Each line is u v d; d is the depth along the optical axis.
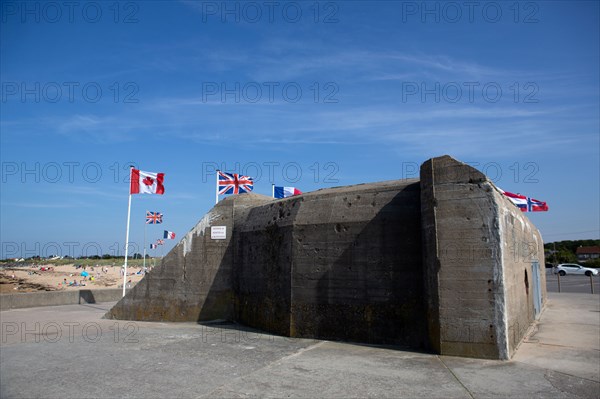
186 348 8.56
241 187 16.16
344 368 6.87
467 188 7.88
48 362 7.41
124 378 6.38
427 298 8.23
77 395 5.61
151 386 5.98
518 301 9.24
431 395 5.57
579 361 7.34
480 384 6.02
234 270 12.56
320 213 9.83
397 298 8.75
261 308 10.95
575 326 11.44
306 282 9.68
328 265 9.48
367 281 9.06
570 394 5.64
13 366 7.14
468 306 7.63
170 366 7.08
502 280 7.48
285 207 10.77
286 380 6.23
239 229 12.58
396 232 8.94
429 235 8.18
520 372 6.62
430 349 8.14
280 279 10.28
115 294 19.62
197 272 12.85
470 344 7.57
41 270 57.22
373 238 9.12
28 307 16.48
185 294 12.82
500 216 7.71
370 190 9.54
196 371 6.74
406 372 6.62
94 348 8.61
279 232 10.55
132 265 82.44
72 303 17.98
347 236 9.38
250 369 6.85
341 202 9.73
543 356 7.71
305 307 9.62
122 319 13.14
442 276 7.84
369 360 7.39
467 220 7.80
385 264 8.95
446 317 7.76
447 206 7.97
